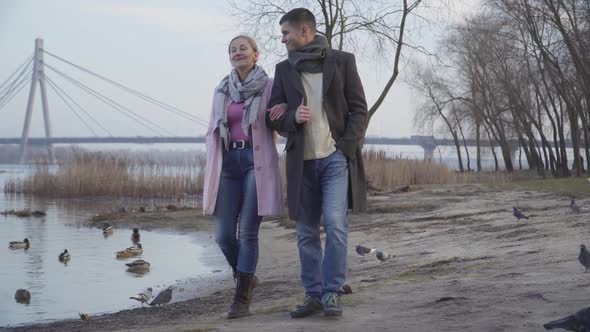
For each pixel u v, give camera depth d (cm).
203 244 1828
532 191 2567
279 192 611
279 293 886
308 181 585
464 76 5500
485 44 4541
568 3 3653
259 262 1352
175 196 3509
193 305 851
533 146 5112
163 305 898
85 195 3572
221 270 1346
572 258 812
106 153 3788
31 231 2231
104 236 2073
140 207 2819
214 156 623
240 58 615
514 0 3753
